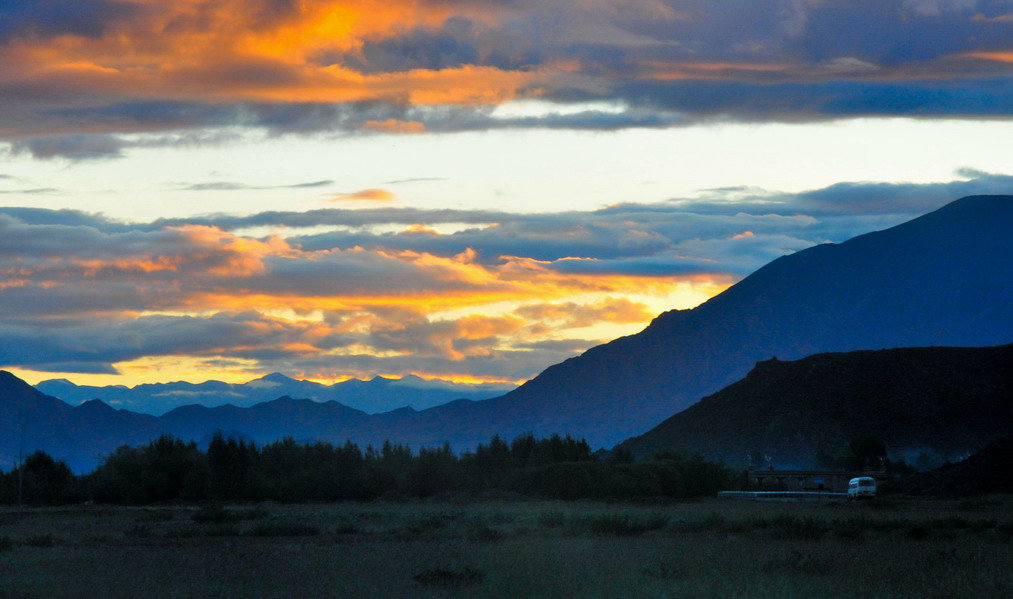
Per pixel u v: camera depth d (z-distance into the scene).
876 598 27.14
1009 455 101.00
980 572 31.78
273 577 33.25
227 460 114.00
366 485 114.75
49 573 34.94
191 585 31.34
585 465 110.31
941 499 95.06
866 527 53.66
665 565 34.19
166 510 90.44
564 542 46.22
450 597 28.33
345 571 34.47
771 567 33.34
